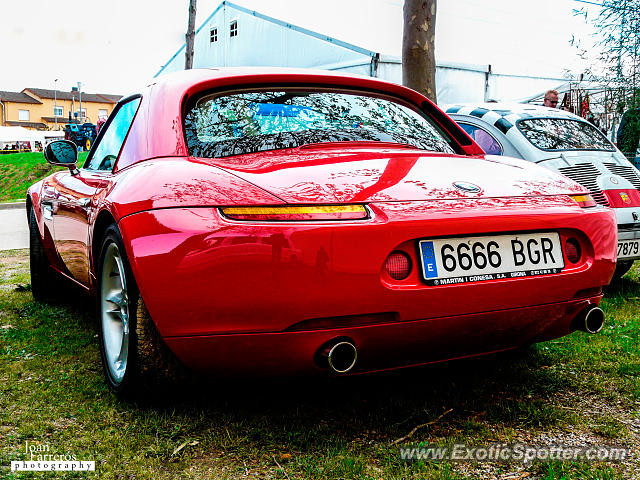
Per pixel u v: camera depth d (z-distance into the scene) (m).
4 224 11.38
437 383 2.38
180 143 2.10
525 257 1.95
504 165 2.32
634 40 6.04
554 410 2.10
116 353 2.24
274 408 2.12
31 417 2.03
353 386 2.33
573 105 8.01
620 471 1.70
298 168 1.89
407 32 5.83
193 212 1.72
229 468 1.72
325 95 2.50
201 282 1.68
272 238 1.65
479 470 1.71
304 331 1.70
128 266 1.96
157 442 1.85
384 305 1.73
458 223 1.82
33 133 49.62
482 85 14.00
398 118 2.59
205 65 20.73
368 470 1.70
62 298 3.90
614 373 2.51
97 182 2.56
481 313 1.87
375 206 1.77
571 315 2.10
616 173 4.51
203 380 2.06
